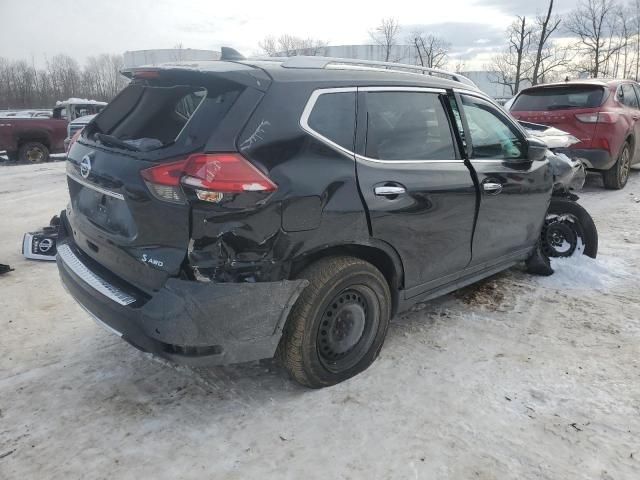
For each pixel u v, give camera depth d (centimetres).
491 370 316
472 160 359
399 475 234
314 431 263
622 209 702
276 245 254
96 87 5916
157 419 274
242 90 255
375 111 304
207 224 237
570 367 318
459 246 353
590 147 765
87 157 289
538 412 276
